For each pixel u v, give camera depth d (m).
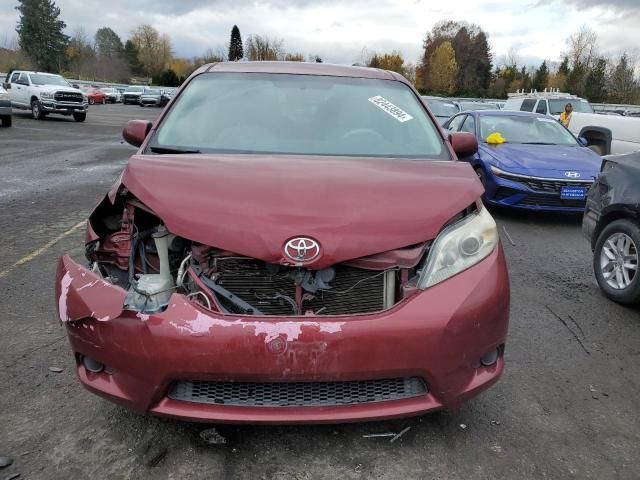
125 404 2.46
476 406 3.14
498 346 2.67
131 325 2.37
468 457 2.70
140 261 2.84
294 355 2.31
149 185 2.70
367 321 2.37
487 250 2.67
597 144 9.55
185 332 2.32
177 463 2.59
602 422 3.04
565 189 7.48
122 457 2.62
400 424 2.93
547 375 3.53
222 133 3.49
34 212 7.58
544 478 2.58
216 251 2.50
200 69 4.12
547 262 6.01
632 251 4.67
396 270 2.54
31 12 88.38
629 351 3.91
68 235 6.39
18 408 2.97
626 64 55.72
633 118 11.96
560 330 4.22
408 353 2.38
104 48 105.44
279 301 2.48
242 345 2.30
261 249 2.42
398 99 3.93
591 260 6.13
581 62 63.97
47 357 3.52
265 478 2.52
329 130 3.57
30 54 88.38
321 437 2.81
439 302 2.46
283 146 3.41
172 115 3.65
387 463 2.64
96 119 28.89
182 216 2.53
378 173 2.91
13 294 4.54
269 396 2.41
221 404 2.40
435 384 2.45
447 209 2.65
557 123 9.49
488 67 88.94
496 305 2.57
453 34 90.44
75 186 9.70
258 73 4.02
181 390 2.43
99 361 2.46
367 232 2.49
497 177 7.77
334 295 2.51
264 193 2.63
